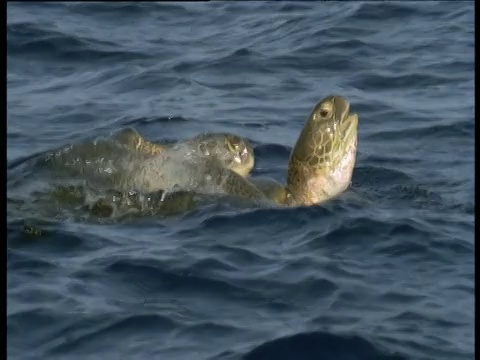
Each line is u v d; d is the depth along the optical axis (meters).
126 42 28.98
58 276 16.48
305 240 17.58
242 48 28.20
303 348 14.76
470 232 17.81
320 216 18.36
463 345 14.84
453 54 27.30
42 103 25.22
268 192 19.73
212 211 18.66
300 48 28.03
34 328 15.19
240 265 16.80
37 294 15.95
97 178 19.75
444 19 29.48
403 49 27.77
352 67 26.94
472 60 26.95
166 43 28.98
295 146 20.08
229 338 14.97
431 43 28.03
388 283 16.28
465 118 23.64
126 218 18.67
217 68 27.19
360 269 16.67
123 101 25.39
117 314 15.46
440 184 20.25
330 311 15.56
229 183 19.47
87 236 17.81
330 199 19.48
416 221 18.06
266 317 15.46
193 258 16.94
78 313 15.48
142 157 19.98
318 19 29.94
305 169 19.86
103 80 26.69
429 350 14.73
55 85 26.47
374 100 24.91
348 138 19.91
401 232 17.72
